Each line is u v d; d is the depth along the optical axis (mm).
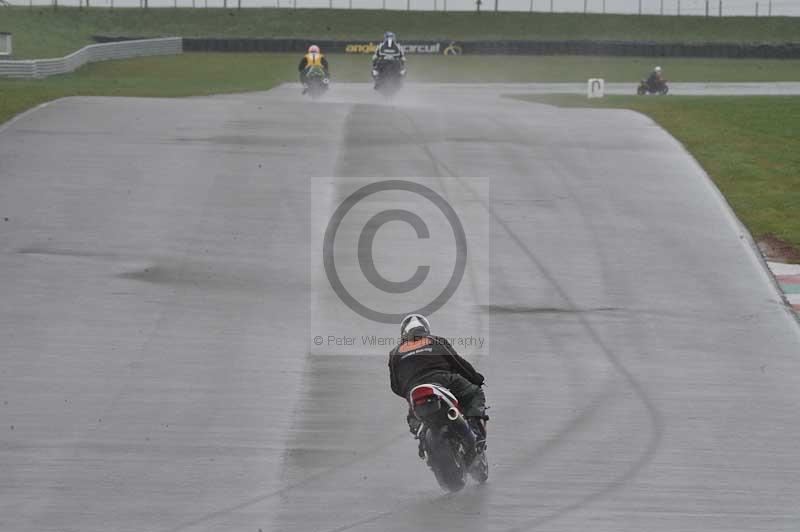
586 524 28297
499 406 37500
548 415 36844
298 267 52531
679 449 34031
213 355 41938
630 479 31609
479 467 30203
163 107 94938
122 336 43625
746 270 54156
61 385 38594
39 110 89812
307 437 34750
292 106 99125
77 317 45469
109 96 113500
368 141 79812
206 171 69438
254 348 42812
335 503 29688
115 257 53219
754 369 41906
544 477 31672
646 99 118812
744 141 85312
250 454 33250
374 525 28078
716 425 36219
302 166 71250
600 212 62781
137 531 27828
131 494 30188
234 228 58000
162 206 61625
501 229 58750
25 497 29828
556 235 58219
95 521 28391
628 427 35875
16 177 66750
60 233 56438
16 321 44750
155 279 50438
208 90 151000
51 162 70750
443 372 29656
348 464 32656
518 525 28141
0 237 55406
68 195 63219
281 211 61125
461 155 75312
